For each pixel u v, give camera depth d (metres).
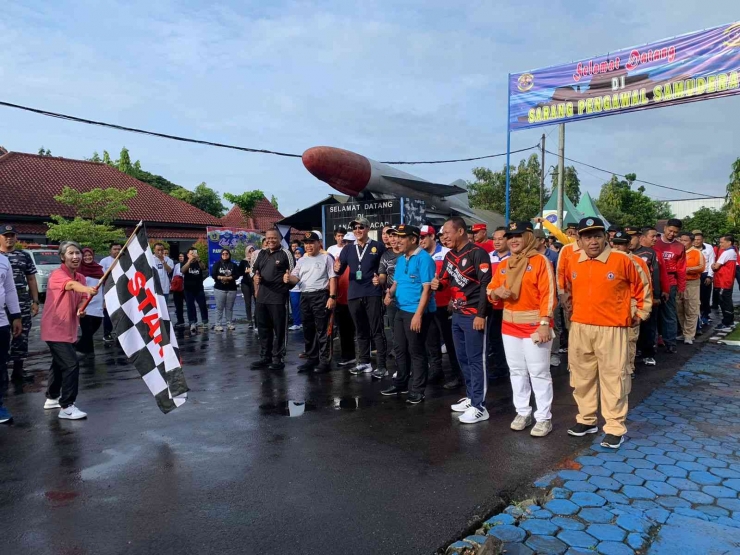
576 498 3.24
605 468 3.69
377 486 3.43
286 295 7.14
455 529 2.89
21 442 4.31
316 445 4.19
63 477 3.62
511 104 12.92
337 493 3.33
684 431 4.45
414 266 5.34
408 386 5.99
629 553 2.66
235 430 4.57
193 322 10.78
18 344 6.56
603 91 11.52
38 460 3.92
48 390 5.27
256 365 7.18
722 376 6.36
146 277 5.05
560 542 2.76
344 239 8.37
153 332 5.01
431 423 4.74
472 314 4.75
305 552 2.68
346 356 7.36
